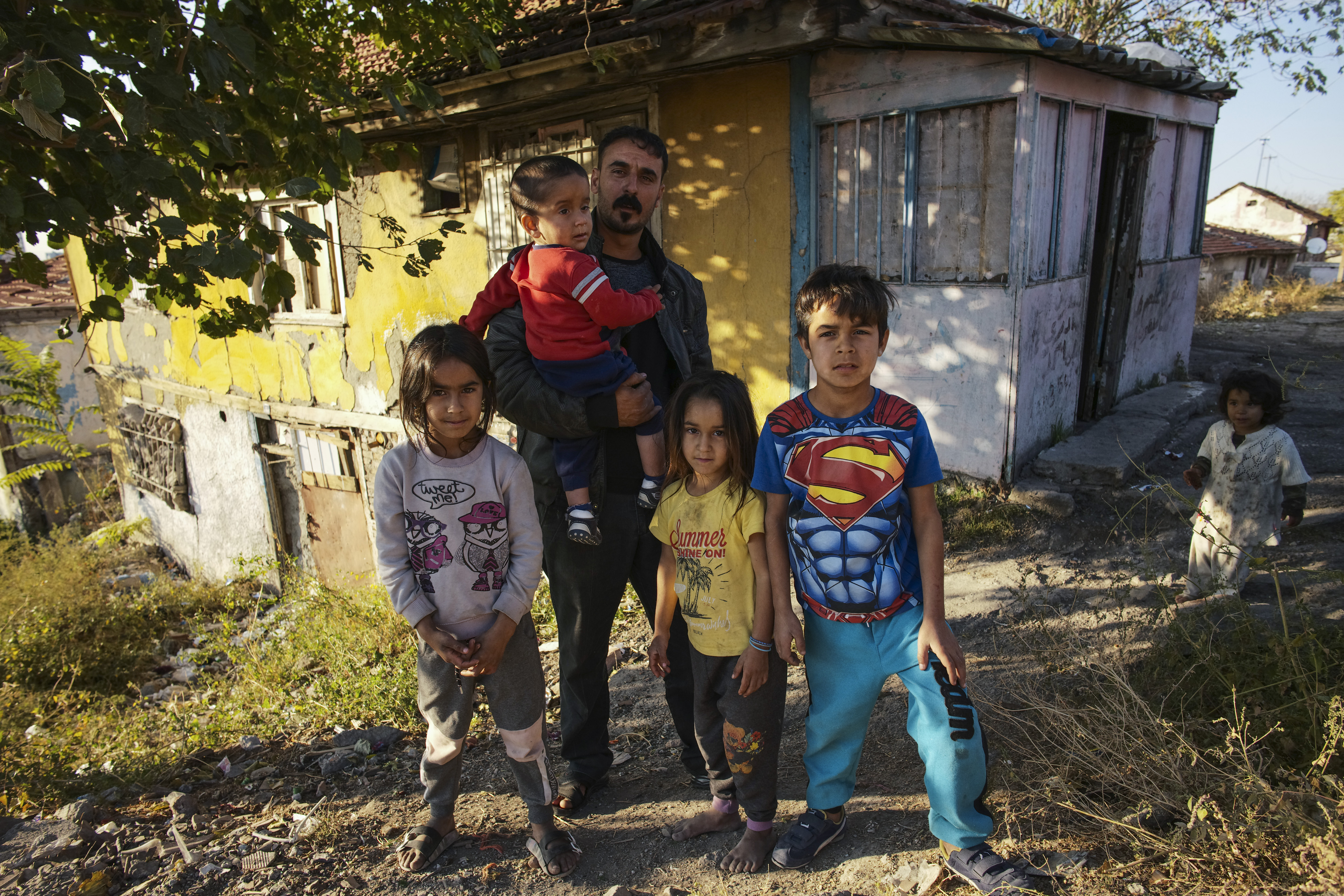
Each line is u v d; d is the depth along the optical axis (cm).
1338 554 412
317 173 431
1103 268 611
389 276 845
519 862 249
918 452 209
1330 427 625
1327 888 191
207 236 327
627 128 249
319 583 675
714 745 244
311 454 1017
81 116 303
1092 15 1216
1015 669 334
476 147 736
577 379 234
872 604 211
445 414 213
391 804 292
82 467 1602
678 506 229
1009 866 208
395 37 544
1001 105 471
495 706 237
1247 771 220
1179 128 682
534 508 232
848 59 522
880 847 238
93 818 295
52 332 1581
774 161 561
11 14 279
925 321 526
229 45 318
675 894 228
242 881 245
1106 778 239
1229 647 283
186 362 1130
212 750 377
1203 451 368
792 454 214
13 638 721
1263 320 1455
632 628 448
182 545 1259
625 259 262
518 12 712
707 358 279
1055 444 553
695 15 506
